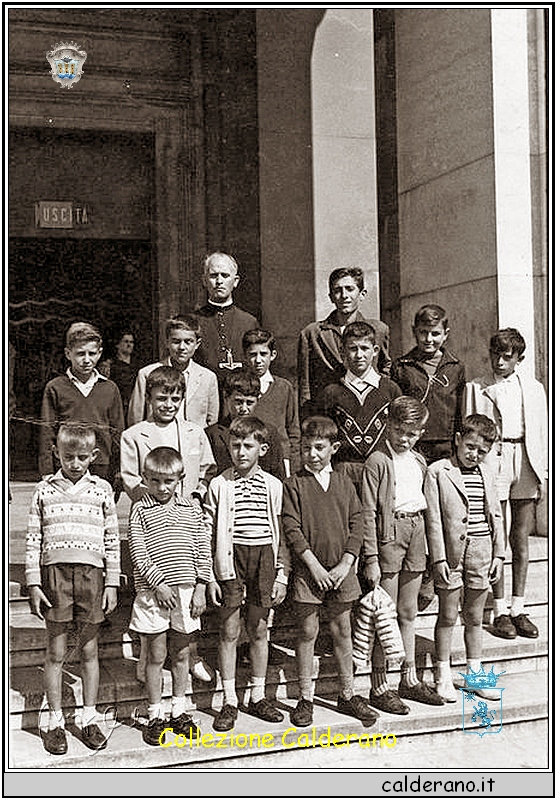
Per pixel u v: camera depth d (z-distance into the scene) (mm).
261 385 4555
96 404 4363
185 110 8273
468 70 6367
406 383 4766
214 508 3979
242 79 7844
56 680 3705
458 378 4828
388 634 4082
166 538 3773
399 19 7137
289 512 4023
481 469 4422
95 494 3809
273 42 7305
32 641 4184
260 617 3994
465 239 6426
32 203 8203
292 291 7297
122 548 5438
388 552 4180
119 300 8469
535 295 6160
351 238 7406
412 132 7023
